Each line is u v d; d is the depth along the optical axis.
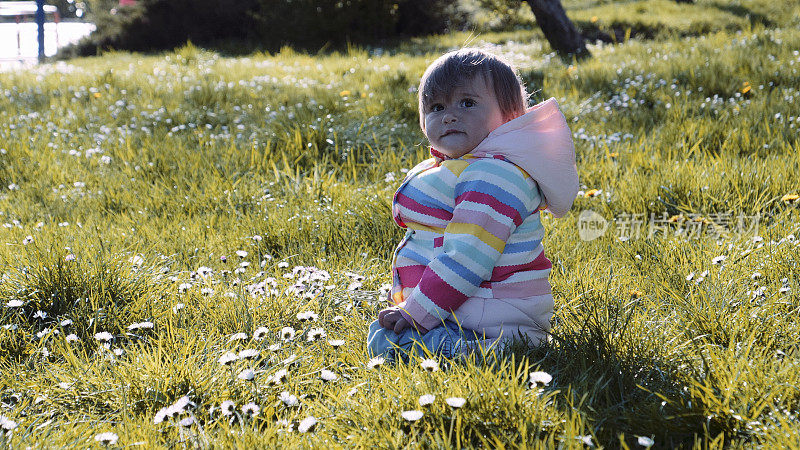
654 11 17.95
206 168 5.65
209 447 2.03
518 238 2.43
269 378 2.39
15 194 5.44
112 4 24.78
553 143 2.40
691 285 3.02
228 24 21.73
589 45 13.85
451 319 2.45
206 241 4.23
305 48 18.66
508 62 2.55
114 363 2.63
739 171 4.59
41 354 2.84
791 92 6.87
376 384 2.28
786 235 3.52
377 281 3.49
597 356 2.43
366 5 19.17
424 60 11.57
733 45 9.95
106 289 3.25
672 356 2.45
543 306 2.50
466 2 22.52
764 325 2.59
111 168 5.97
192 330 2.96
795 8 16.25
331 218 4.36
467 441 1.93
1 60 26.48
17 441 2.04
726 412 1.95
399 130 6.36
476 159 2.42
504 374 2.18
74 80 10.05
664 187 4.44
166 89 9.06
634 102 7.22
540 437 1.95
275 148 6.03
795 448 1.75
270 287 3.34
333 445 1.96
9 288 3.24
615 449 1.95
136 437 2.12
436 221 2.46
